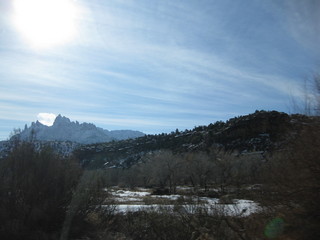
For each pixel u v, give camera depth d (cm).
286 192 616
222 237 839
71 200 1178
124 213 1441
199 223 1002
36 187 1108
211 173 4478
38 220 1065
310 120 605
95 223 1218
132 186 6581
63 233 1044
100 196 1366
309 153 585
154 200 2223
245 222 747
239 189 939
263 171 707
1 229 965
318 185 573
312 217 574
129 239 1148
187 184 5800
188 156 5291
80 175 1305
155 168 5516
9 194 1060
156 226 1209
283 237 620
